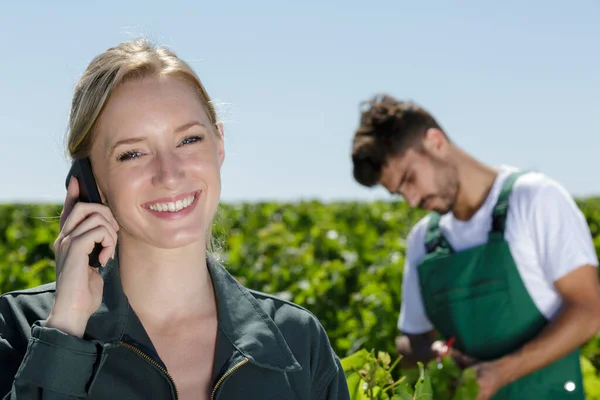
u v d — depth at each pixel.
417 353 3.63
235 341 1.84
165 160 1.78
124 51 1.85
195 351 1.85
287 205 14.45
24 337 1.77
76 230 1.81
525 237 3.21
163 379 1.77
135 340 1.78
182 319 1.88
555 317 3.20
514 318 3.24
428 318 3.58
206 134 1.85
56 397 1.65
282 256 7.41
